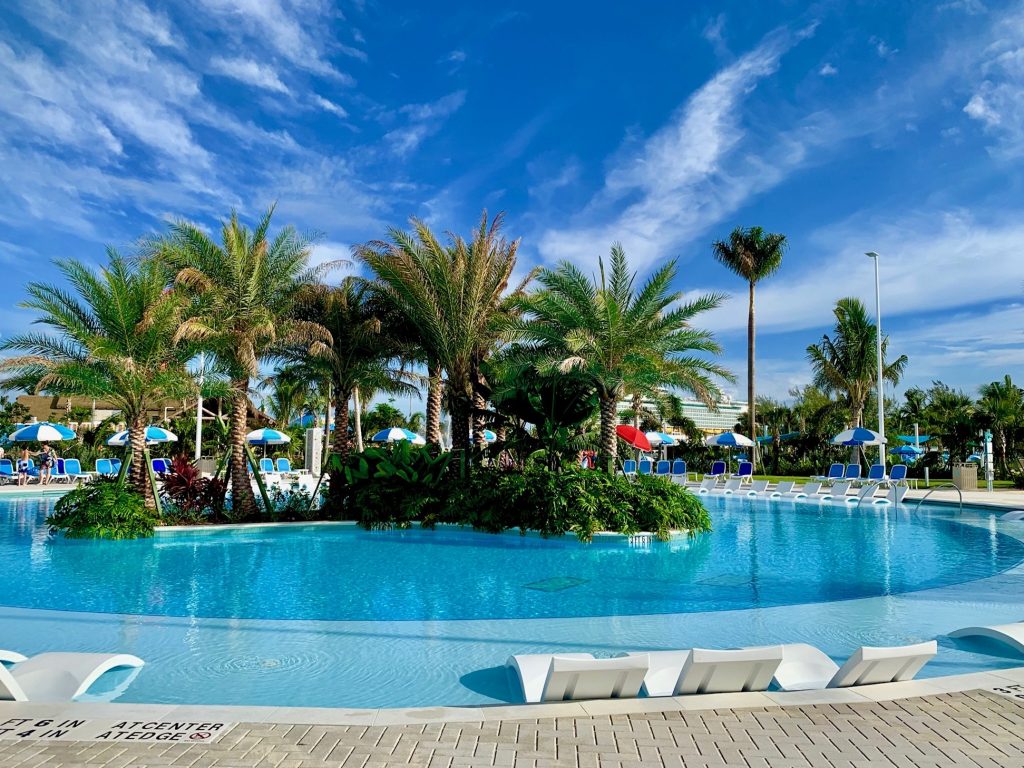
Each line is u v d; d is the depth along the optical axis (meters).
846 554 11.80
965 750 3.47
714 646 6.21
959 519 17.42
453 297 16.47
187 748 3.40
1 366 12.98
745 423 47.41
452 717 3.87
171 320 14.12
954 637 6.22
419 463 16.09
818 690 4.33
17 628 6.77
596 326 16.92
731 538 13.90
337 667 5.55
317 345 16.56
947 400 47.19
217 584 9.11
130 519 13.66
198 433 28.38
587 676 4.12
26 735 3.53
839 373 35.38
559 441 16.86
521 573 9.98
